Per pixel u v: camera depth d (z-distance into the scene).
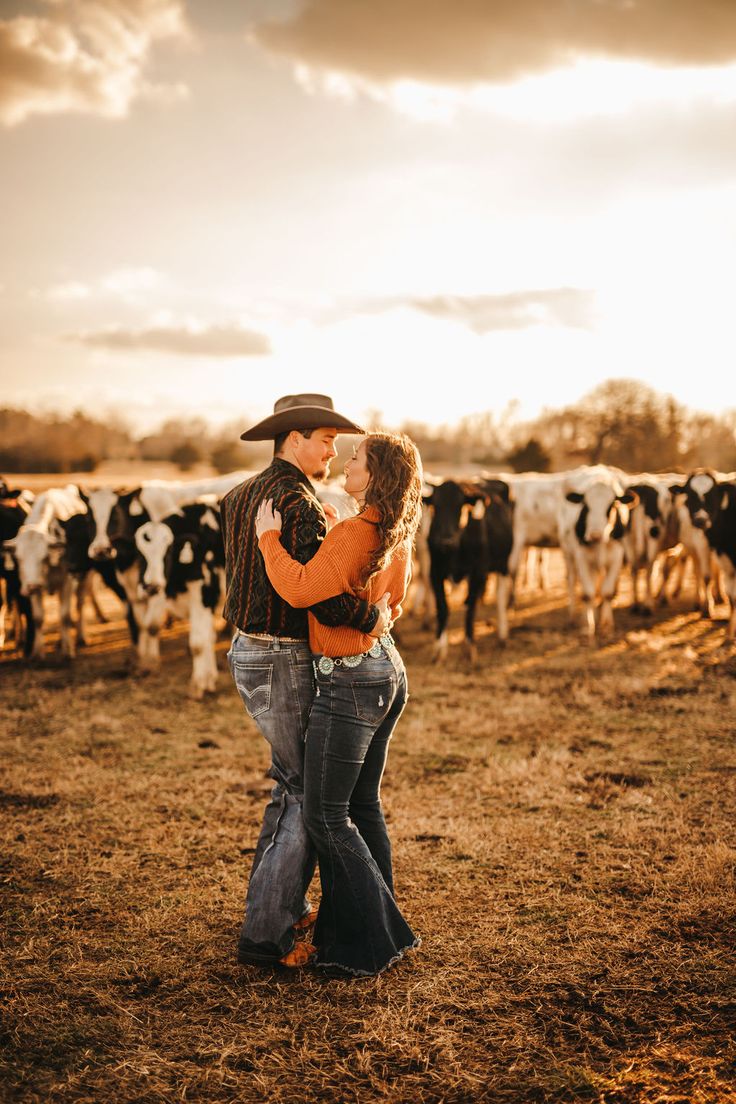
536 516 11.05
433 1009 2.75
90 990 2.89
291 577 2.69
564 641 9.27
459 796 4.73
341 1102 2.35
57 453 60.38
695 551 10.34
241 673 2.98
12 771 5.25
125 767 5.33
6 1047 2.58
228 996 2.85
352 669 2.87
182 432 65.44
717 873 3.64
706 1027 2.62
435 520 8.11
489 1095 2.36
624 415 45.84
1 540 10.06
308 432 2.98
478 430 67.56
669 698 6.63
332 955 2.98
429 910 3.41
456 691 7.17
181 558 6.83
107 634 10.81
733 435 46.41
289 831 3.04
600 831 4.18
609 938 3.16
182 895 3.58
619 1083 2.38
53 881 3.73
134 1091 2.39
